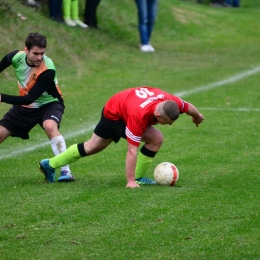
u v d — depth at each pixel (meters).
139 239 15.84
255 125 34.34
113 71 51.09
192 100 41.91
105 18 66.81
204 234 16.30
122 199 19.41
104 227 16.73
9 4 52.06
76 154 21.66
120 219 17.41
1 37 47.47
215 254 14.93
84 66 51.19
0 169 24.86
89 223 17.08
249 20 84.62
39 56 20.69
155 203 19.02
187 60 58.66
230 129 33.41
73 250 15.05
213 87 46.59
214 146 29.28
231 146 29.23
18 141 30.55
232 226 16.97
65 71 48.50
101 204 18.84
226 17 84.50
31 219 17.38
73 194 20.08
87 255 14.76
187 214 17.97
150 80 48.69
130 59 56.19
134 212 18.06
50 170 22.03
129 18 70.31
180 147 29.17
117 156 27.48
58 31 55.16
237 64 57.34
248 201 19.50
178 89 45.66
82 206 18.64
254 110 38.84
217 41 71.19
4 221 17.19
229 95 43.75
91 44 56.75
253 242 15.75
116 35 63.66
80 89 44.00
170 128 33.84
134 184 21.19
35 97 20.98
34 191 20.59
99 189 20.84
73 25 59.06
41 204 18.86
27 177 23.34
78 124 34.78
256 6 99.25
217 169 24.58
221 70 54.03
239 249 15.27
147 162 22.12
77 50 53.62
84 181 22.47
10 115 22.42
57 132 22.20
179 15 79.00
